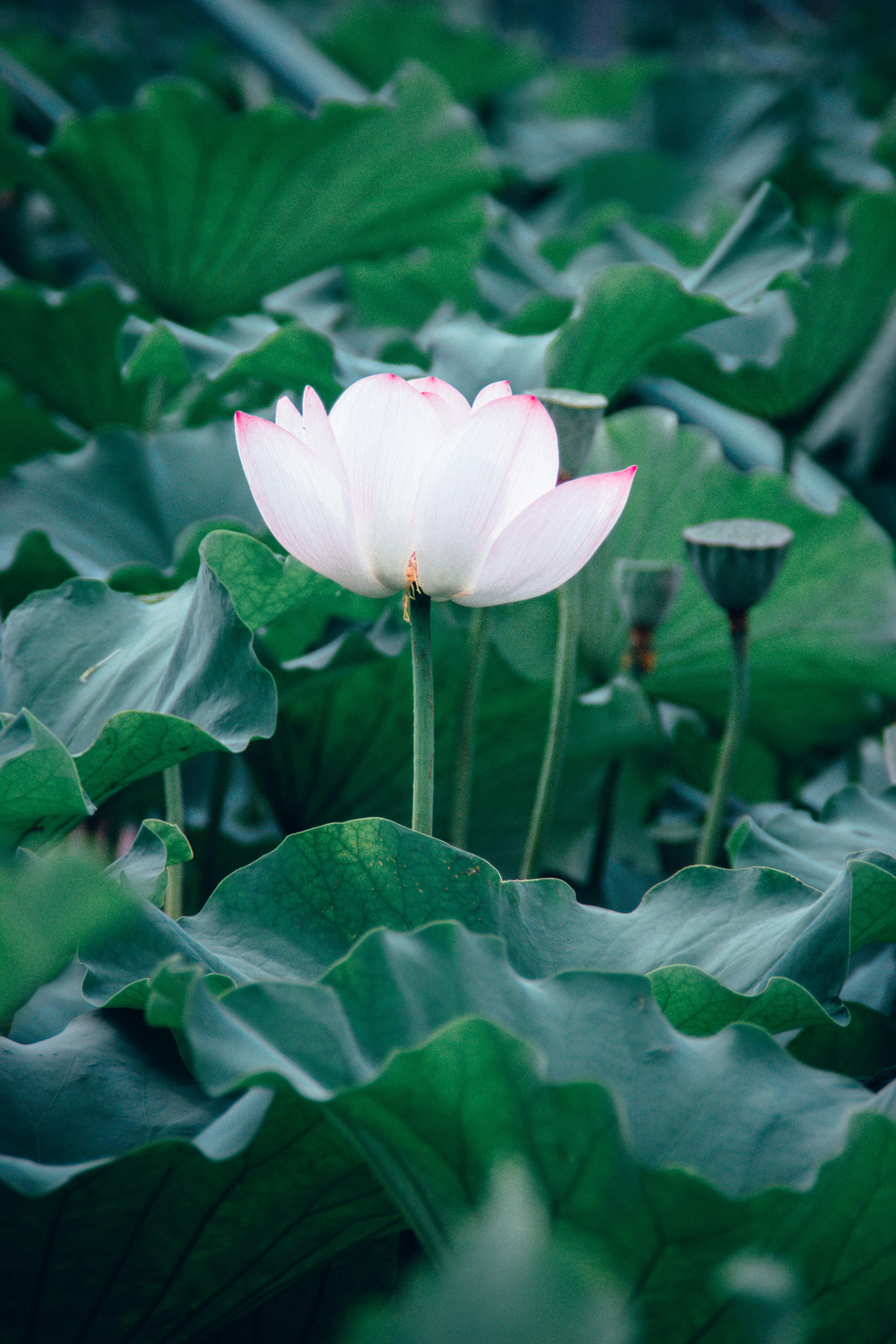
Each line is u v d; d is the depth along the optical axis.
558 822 1.91
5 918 1.17
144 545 2.11
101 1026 1.40
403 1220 1.34
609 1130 1.20
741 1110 1.30
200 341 1.99
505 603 1.39
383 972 1.30
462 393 1.85
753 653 2.08
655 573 1.79
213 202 2.36
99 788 1.46
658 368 2.38
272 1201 1.31
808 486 2.48
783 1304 1.16
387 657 1.75
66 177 2.37
